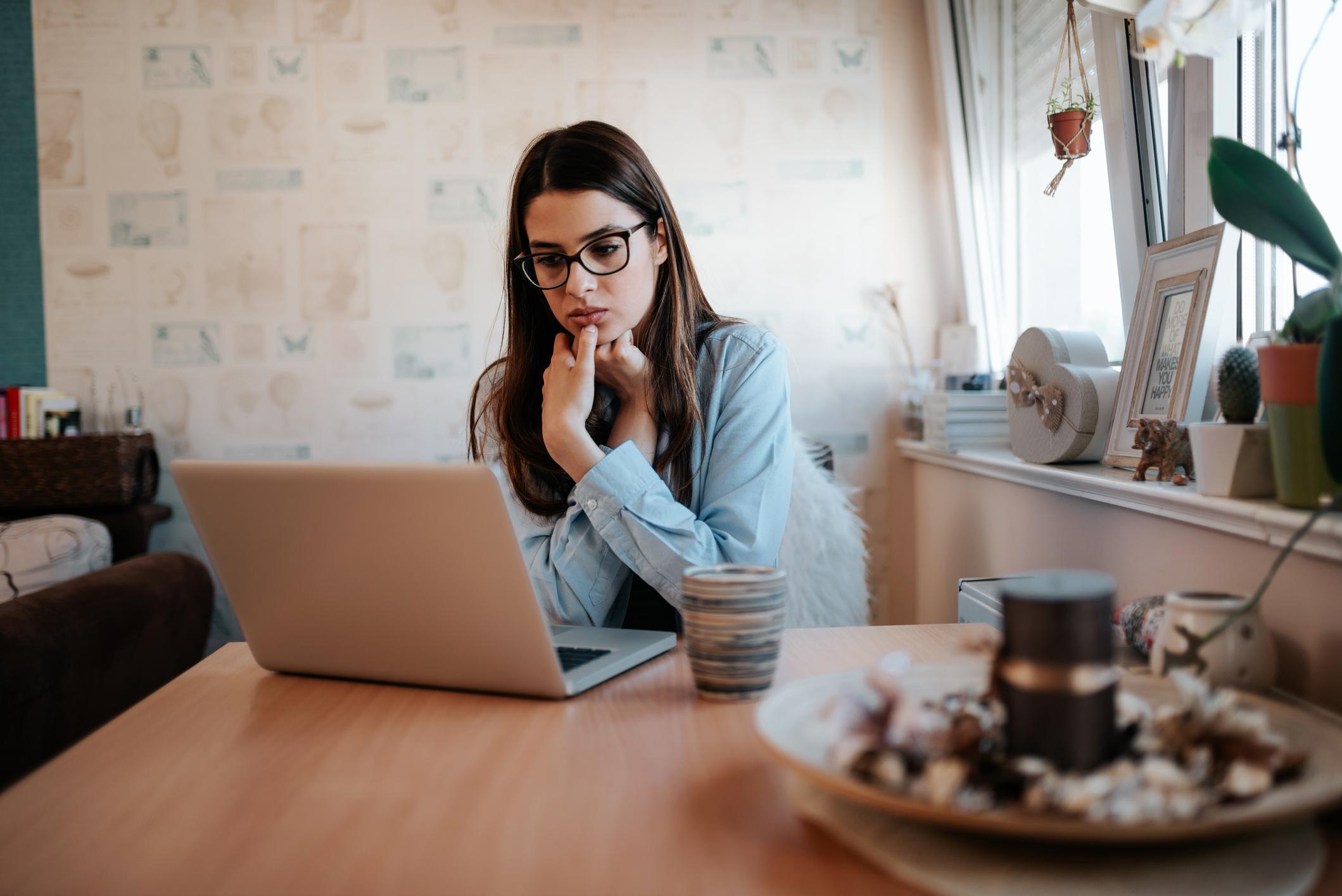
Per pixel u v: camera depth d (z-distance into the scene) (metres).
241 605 0.98
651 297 1.41
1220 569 1.00
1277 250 1.37
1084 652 0.56
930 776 0.53
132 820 0.64
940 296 2.94
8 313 3.01
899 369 2.95
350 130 2.96
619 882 0.54
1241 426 0.93
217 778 0.72
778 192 2.93
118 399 3.00
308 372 2.99
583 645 1.06
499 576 0.85
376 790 0.68
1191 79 1.45
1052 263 2.33
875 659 0.98
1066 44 2.11
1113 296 1.97
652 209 1.39
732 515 1.33
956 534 2.35
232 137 2.97
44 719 1.60
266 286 2.99
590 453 1.28
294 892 0.54
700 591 0.86
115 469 2.78
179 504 3.02
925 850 0.55
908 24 2.92
